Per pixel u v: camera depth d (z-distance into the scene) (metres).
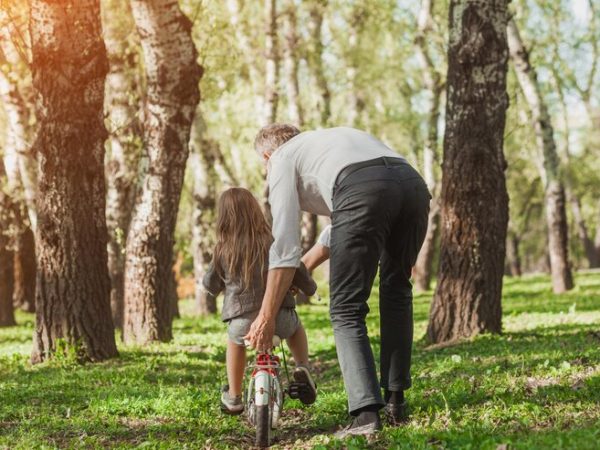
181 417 5.08
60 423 5.02
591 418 4.20
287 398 5.30
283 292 4.20
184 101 10.38
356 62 20.66
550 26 21.28
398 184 4.15
